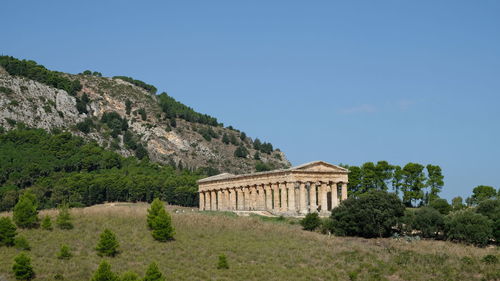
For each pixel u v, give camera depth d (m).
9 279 81.25
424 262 104.69
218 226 123.19
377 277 95.81
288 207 163.88
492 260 104.62
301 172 160.25
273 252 106.06
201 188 198.25
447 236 127.44
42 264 88.00
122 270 88.50
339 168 165.38
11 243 95.62
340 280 93.62
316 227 133.50
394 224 128.25
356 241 122.62
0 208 187.75
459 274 98.69
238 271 93.44
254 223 130.50
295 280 91.44
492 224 124.50
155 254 98.31
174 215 131.25
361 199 130.62
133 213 124.25
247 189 177.12
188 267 93.44
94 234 105.81
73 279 83.06
